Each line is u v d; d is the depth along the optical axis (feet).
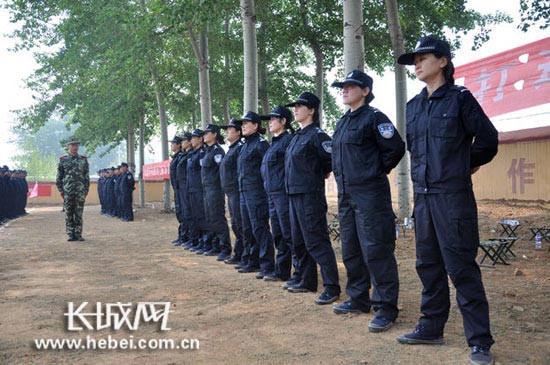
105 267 26.08
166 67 64.08
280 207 20.48
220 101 71.26
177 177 34.86
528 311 15.60
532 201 57.77
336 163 15.46
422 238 12.64
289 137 20.75
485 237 33.50
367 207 14.58
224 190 26.53
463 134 11.84
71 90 76.84
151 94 76.38
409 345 12.80
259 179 23.06
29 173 183.01
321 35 52.37
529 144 58.18
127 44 59.06
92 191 121.08
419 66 12.50
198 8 38.75
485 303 11.58
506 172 61.87
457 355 11.94
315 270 19.65
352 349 12.56
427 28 47.26
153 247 34.88
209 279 22.49
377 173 14.57
